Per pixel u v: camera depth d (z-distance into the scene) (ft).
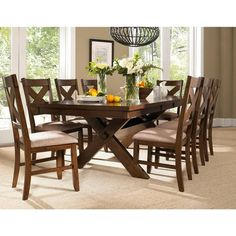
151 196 8.96
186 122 9.68
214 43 24.97
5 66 17.19
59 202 8.49
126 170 11.64
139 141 9.95
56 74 19.02
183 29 24.36
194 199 8.74
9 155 14.23
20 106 8.35
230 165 12.48
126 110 9.16
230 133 21.16
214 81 12.99
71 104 9.92
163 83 19.39
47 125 12.07
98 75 11.80
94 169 11.80
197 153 14.61
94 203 8.44
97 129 11.33
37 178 10.61
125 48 21.27
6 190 9.39
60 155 10.29
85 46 19.52
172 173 11.28
